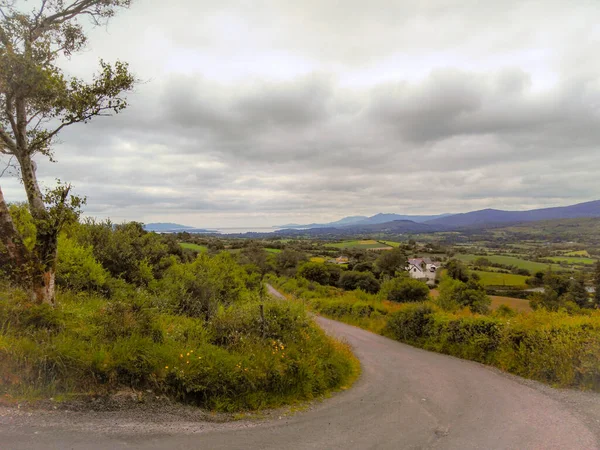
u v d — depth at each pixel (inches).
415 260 3329.2
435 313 580.1
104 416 183.8
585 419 226.4
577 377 312.8
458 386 316.5
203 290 467.5
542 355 345.7
